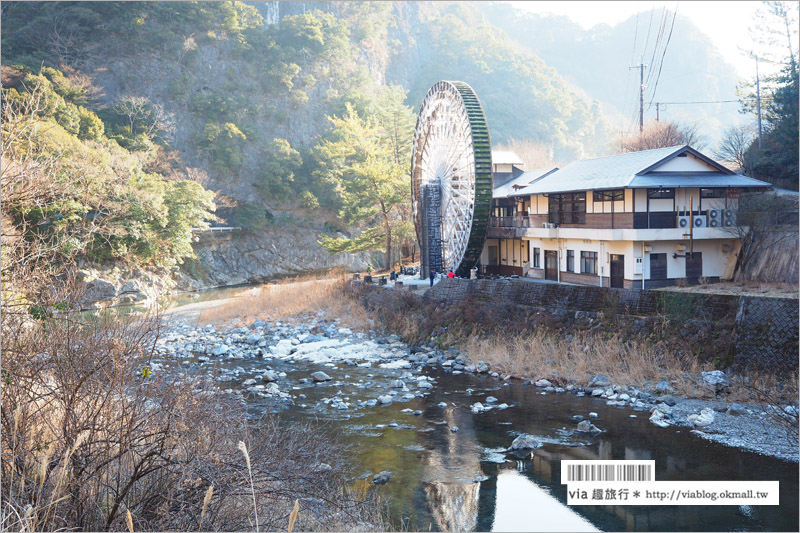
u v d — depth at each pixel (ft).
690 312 60.49
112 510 18.49
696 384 54.75
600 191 83.66
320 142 237.86
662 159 77.87
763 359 53.67
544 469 39.65
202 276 174.09
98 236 99.30
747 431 45.24
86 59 206.39
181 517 20.20
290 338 86.84
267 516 23.44
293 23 269.64
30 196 25.75
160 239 129.49
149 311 25.82
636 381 57.88
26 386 19.27
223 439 23.93
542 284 74.08
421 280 112.27
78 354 19.90
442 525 31.27
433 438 45.80
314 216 221.25
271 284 149.89
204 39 244.83
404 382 63.10
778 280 73.26
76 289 22.81
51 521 16.69
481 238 99.09
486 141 96.68
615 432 46.39
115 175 115.55
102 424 19.71
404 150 185.68
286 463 26.68
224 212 200.03
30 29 192.34
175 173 185.47
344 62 283.38
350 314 98.02
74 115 143.02
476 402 55.31
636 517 32.71
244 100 239.09
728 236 78.69
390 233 144.97
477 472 39.24
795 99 103.96
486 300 79.77
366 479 37.81
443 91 110.83
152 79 220.23
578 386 59.11
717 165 79.66
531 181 110.22
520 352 67.56
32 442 18.81
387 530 29.66
